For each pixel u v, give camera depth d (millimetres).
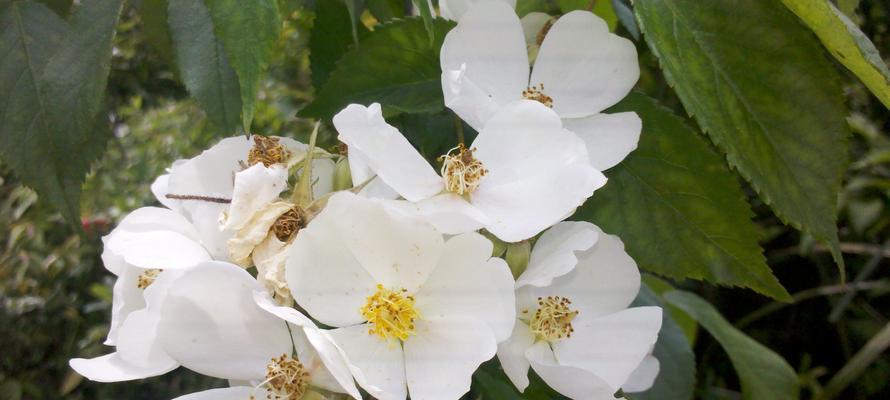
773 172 306
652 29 301
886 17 785
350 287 300
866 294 961
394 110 340
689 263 339
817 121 307
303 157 317
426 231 294
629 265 332
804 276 1000
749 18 306
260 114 800
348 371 284
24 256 1086
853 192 839
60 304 1102
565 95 336
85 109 333
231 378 306
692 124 401
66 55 332
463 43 329
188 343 299
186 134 937
